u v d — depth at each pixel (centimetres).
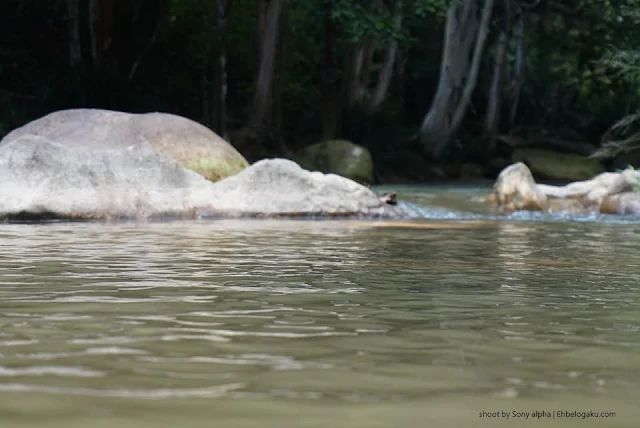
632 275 594
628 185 1577
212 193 1270
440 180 3184
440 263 663
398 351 318
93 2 2875
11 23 3077
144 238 868
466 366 293
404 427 215
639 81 2755
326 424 216
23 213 1110
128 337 340
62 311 407
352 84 3519
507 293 492
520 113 4762
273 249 764
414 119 4453
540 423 220
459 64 3325
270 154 2778
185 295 466
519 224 1253
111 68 2858
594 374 282
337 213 1319
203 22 3347
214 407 232
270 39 2891
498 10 3650
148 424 213
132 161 1248
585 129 4619
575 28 3412
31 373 273
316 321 385
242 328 365
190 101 3350
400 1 3070
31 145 1174
